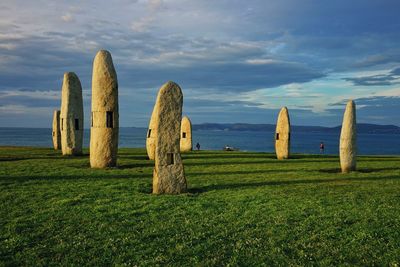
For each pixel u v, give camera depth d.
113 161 24.42
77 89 32.56
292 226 11.80
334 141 189.88
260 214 13.10
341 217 12.73
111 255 9.52
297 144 149.62
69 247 9.95
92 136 24.34
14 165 24.66
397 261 9.14
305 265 9.03
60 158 29.73
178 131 16.84
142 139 171.75
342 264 9.05
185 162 29.73
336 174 23.44
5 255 9.38
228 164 28.59
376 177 22.11
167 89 16.69
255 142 159.62
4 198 14.85
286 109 34.53
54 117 40.34
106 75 23.97
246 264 9.12
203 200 15.18
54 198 15.02
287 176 22.23
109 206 13.98
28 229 11.19
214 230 11.38
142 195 15.98
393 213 13.16
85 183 18.42
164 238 10.70
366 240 10.55
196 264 9.02
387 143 165.88
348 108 25.08
